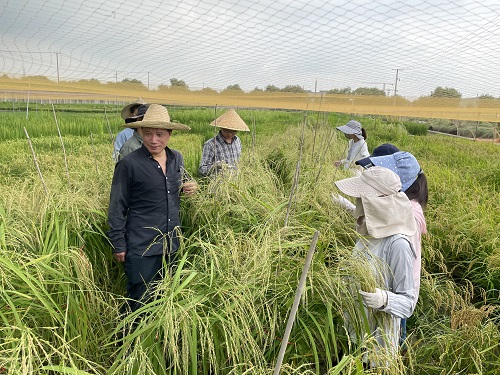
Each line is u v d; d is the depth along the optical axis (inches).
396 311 92.0
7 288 95.7
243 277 98.0
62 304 101.2
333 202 155.6
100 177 184.5
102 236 143.3
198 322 86.7
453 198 244.5
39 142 429.1
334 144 396.5
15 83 490.0
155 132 127.6
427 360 112.0
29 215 130.6
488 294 160.2
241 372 83.0
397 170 108.7
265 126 757.9
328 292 101.2
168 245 134.5
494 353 110.5
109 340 104.1
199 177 202.4
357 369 80.0
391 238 96.7
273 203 157.5
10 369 68.0
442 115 558.6
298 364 99.0
